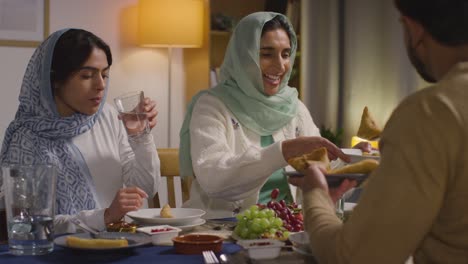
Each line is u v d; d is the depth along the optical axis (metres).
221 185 2.10
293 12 4.70
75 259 1.44
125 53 4.54
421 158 1.03
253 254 1.39
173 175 2.59
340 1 4.91
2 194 1.77
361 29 4.87
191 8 4.32
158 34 4.31
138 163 2.23
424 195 1.02
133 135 2.20
